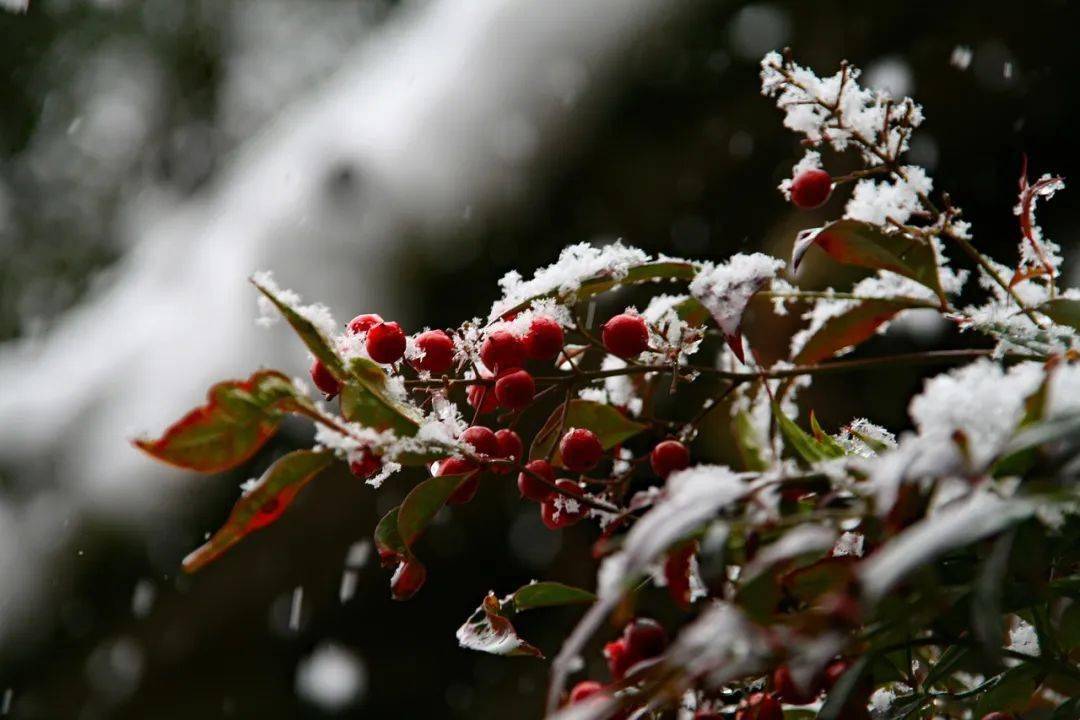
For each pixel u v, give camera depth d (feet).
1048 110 6.86
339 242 7.48
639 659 3.30
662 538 3.13
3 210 11.79
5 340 11.28
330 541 7.55
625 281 3.45
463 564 7.74
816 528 3.12
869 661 3.21
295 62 12.26
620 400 3.51
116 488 7.54
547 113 7.40
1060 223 6.93
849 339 3.49
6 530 7.65
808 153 3.46
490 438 3.38
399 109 7.73
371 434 3.25
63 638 7.71
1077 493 3.09
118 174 12.15
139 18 12.31
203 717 7.61
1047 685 3.43
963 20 6.88
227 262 7.79
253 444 3.21
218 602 7.57
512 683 7.66
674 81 7.30
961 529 3.07
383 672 7.68
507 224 7.36
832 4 7.09
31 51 12.08
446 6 8.66
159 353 7.70
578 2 7.54
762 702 3.32
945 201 3.43
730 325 3.33
